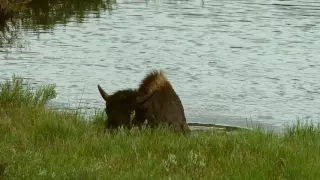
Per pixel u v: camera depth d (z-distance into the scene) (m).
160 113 26.00
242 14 67.50
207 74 44.44
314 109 37.31
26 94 30.86
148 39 55.12
